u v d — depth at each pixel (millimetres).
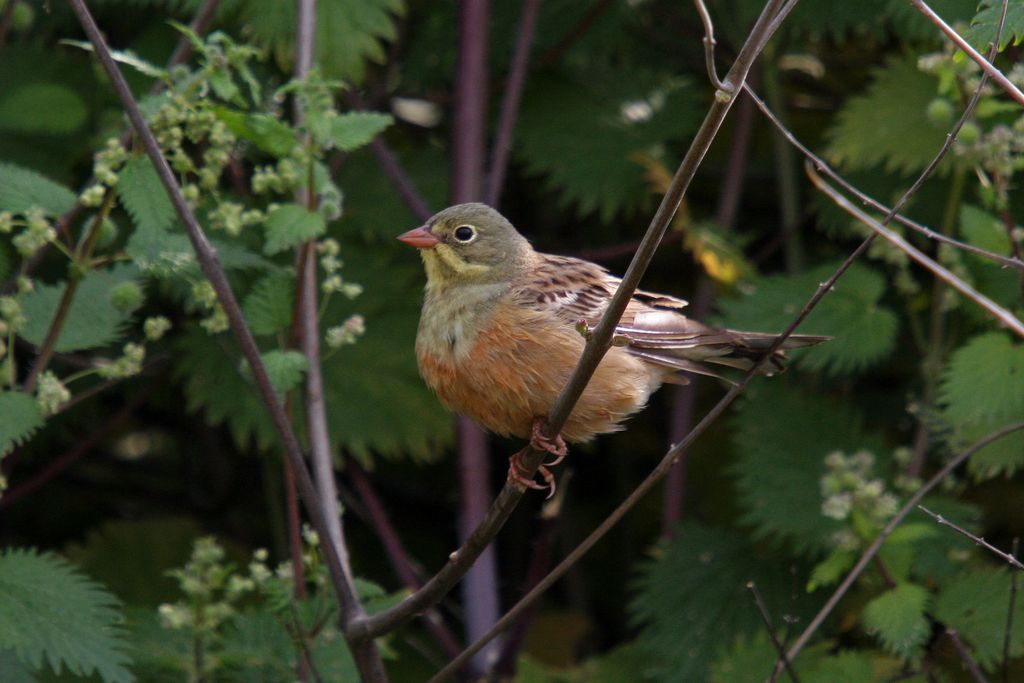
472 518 10305
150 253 7816
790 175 12375
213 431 13336
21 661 7926
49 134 11461
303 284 8461
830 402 11141
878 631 8609
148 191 7621
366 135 8023
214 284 7629
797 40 13148
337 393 11195
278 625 8961
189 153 11148
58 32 12031
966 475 11164
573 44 12750
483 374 7816
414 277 11758
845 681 8992
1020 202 10922
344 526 13055
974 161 9336
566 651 12297
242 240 11117
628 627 11797
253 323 8289
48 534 13039
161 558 11844
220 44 9680
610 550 13469
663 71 13312
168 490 13820
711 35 5363
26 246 7672
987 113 9070
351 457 11602
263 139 7938
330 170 11484
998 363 9172
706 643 10648
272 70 11641
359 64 10648
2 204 7691
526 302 7859
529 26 11820
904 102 11336
